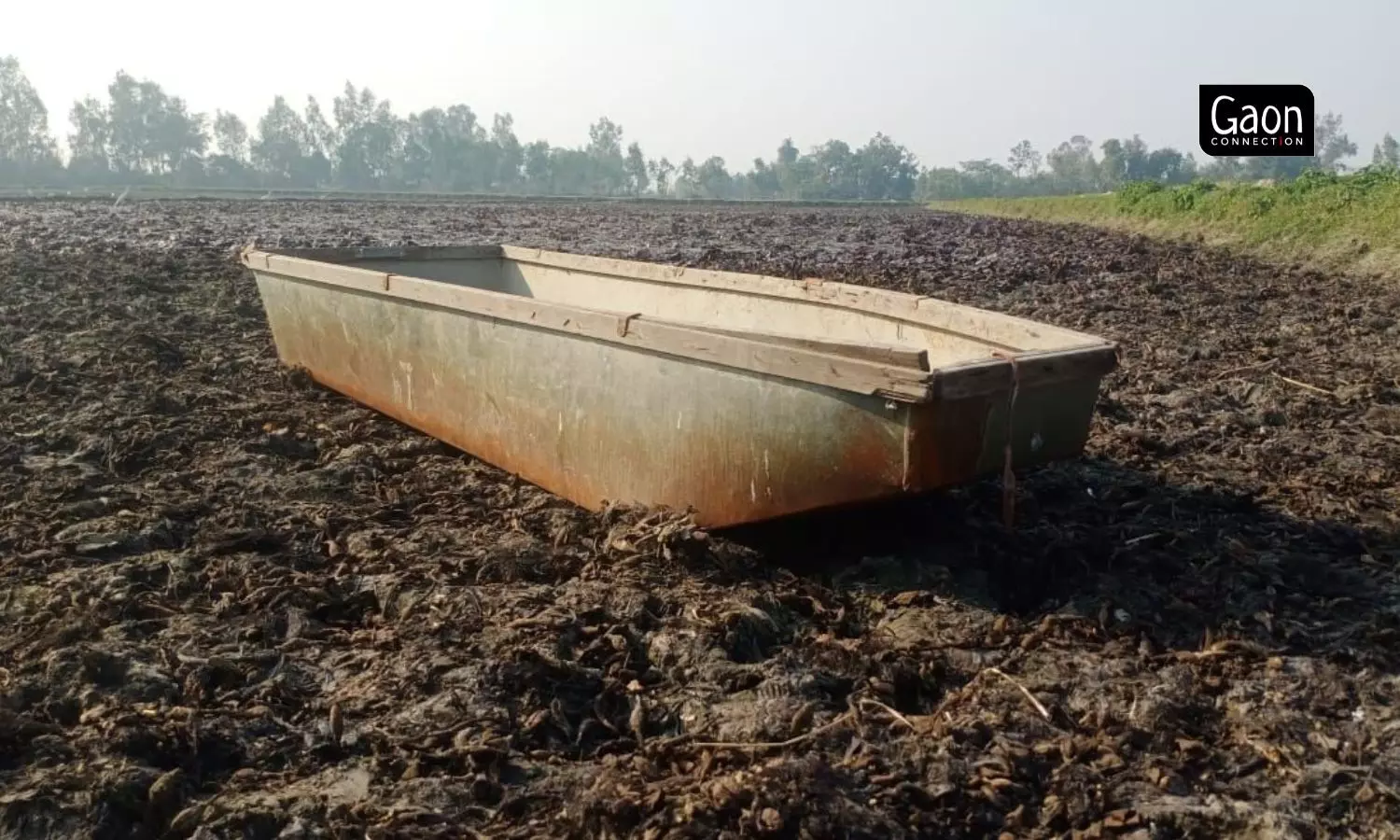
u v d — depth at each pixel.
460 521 5.47
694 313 7.38
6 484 5.80
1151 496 5.73
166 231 21.45
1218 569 4.71
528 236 23.97
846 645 4.09
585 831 3.06
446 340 6.29
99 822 3.11
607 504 5.36
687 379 4.80
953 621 4.26
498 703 3.73
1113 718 3.63
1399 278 15.29
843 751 3.44
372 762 3.42
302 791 3.30
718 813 3.09
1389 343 10.41
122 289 12.48
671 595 4.49
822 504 4.44
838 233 27.56
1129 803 3.22
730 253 20.86
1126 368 9.27
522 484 6.04
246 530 5.24
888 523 4.89
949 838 3.09
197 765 3.42
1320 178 21.67
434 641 4.13
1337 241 18.02
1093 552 4.86
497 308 5.75
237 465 6.27
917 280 16.33
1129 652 4.09
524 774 3.39
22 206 29.44
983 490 5.63
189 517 5.47
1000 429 4.24
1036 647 4.11
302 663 4.07
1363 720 3.65
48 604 4.42
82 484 5.81
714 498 4.84
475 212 35.56
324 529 5.32
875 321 6.15
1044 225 31.70
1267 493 5.90
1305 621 4.33
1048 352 4.33
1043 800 3.26
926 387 3.90
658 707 3.76
